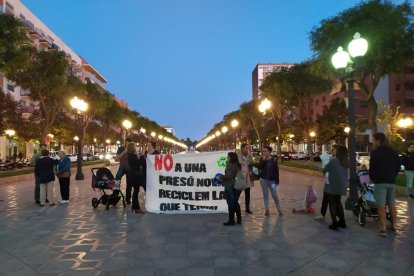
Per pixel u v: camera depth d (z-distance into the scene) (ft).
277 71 116.06
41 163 39.88
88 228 28.40
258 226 28.96
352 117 36.14
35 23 223.30
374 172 26.11
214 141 408.05
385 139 26.48
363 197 29.32
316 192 51.29
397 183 52.85
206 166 34.55
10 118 128.06
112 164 148.15
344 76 37.14
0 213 35.42
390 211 26.89
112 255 21.49
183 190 34.55
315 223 30.07
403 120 145.28
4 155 179.52
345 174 27.94
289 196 47.01
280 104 123.44
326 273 18.63
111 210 36.45
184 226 28.96
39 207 38.86
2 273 18.75
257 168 34.71
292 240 24.76
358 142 200.54
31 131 140.67
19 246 23.50
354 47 34.55
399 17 52.13
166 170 34.83
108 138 253.24
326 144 185.26
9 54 57.41
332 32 54.39
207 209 34.35
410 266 19.62
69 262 20.31
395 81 205.77
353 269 19.17
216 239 24.99
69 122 171.53
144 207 38.55
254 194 49.14
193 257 21.09
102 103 133.39
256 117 184.65
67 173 41.52
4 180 67.62
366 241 24.49
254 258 20.93
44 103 94.17
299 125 185.37
